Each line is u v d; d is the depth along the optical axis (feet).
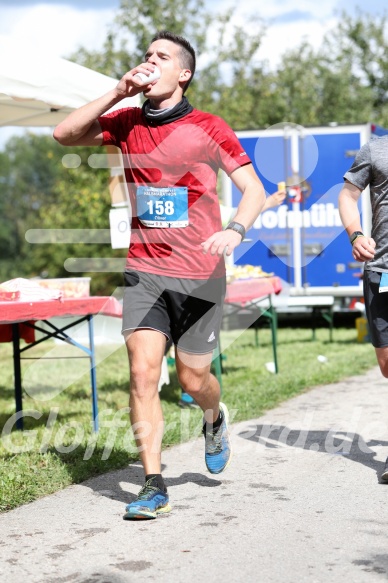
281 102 146.82
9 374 55.52
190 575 18.07
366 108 173.58
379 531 20.97
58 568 18.76
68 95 35.58
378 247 24.63
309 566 18.48
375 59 188.55
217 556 19.26
